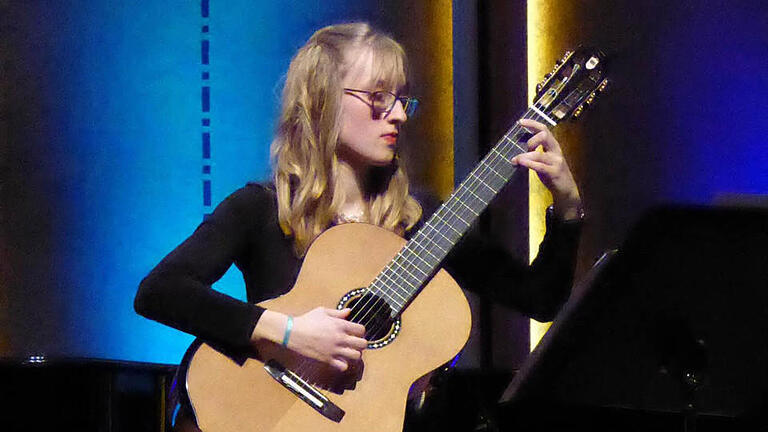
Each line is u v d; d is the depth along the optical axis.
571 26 12.34
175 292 7.09
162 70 13.30
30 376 10.67
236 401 6.90
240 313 6.96
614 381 7.36
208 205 13.19
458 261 7.86
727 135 10.88
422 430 7.12
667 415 8.96
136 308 7.28
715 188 10.93
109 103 13.35
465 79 12.99
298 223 7.47
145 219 13.27
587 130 12.15
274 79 13.12
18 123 13.42
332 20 13.15
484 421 8.48
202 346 7.08
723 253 6.93
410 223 7.85
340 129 7.55
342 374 6.97
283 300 7.18
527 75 12.64
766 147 10.59
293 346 6.84
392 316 7.09
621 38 11.84
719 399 7.16
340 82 7.55
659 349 7.21
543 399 7.53
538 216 12.60
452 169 13.12
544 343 7.61
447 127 13.15
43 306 13.39
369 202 7.77
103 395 10.52
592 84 7.56
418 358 7.03
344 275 7.25
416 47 13.14
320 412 6.88
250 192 7.63
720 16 10.97
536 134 7.34
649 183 11.51
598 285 7.37
